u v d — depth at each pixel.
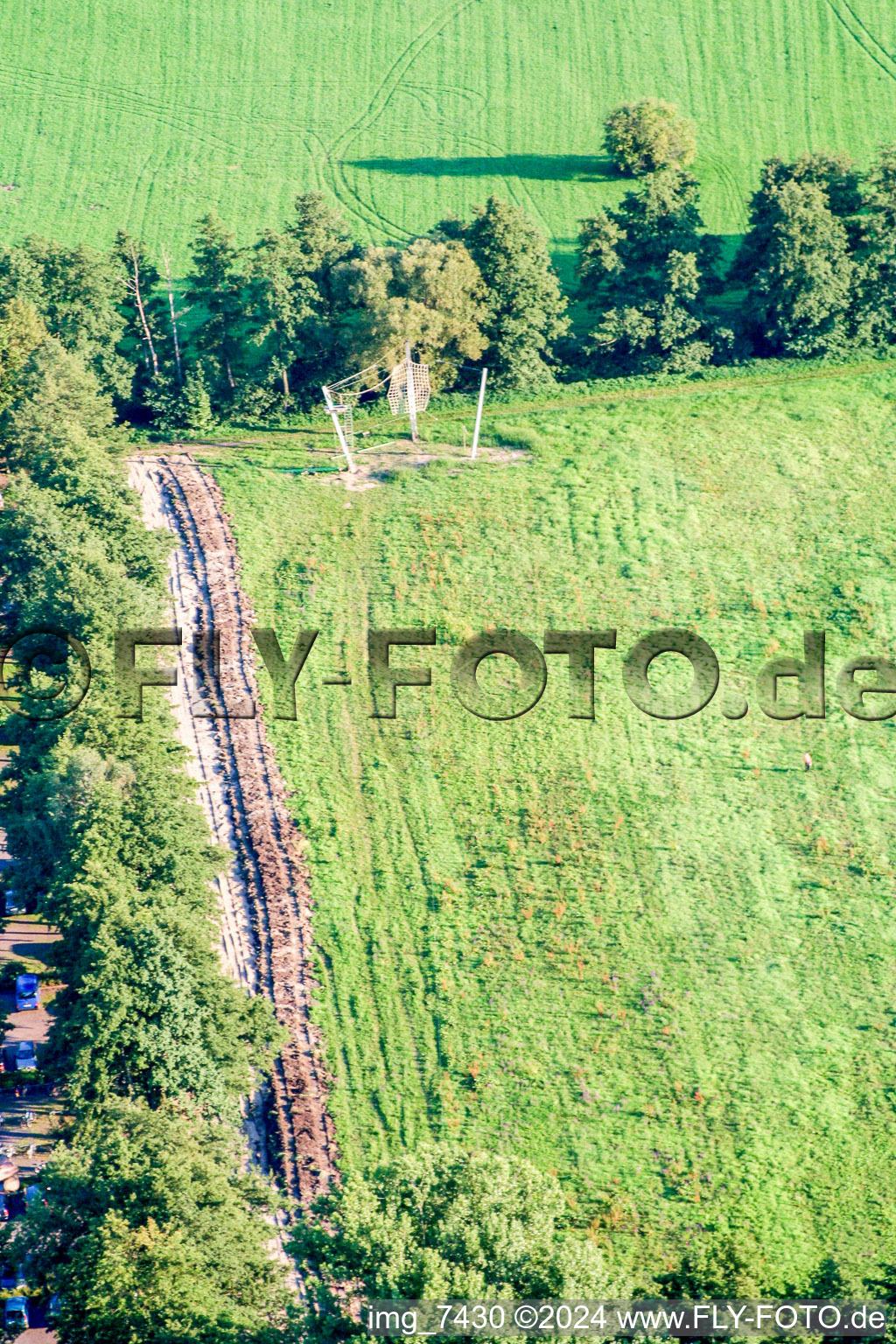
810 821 108.38
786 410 148.50
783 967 98.38
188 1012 82.12
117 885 86.25
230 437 149.00
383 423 149.38
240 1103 88.62
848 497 137.38
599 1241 83.56
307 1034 93.75
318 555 131.62
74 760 92.75
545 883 103.44
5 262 147.38
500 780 111.31
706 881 103.75
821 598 126.81
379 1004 95.88
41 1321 76.69
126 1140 73.94
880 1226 84.69
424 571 129.50
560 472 140.88
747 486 138.75
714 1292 72.25
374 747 114.06
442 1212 69.75
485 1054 92.94
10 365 139.75
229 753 113.12
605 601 126.50
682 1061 92.75
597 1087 91.31
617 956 98.81
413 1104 90.19
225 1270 69.81
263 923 100.56
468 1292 65.12
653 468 141.25
